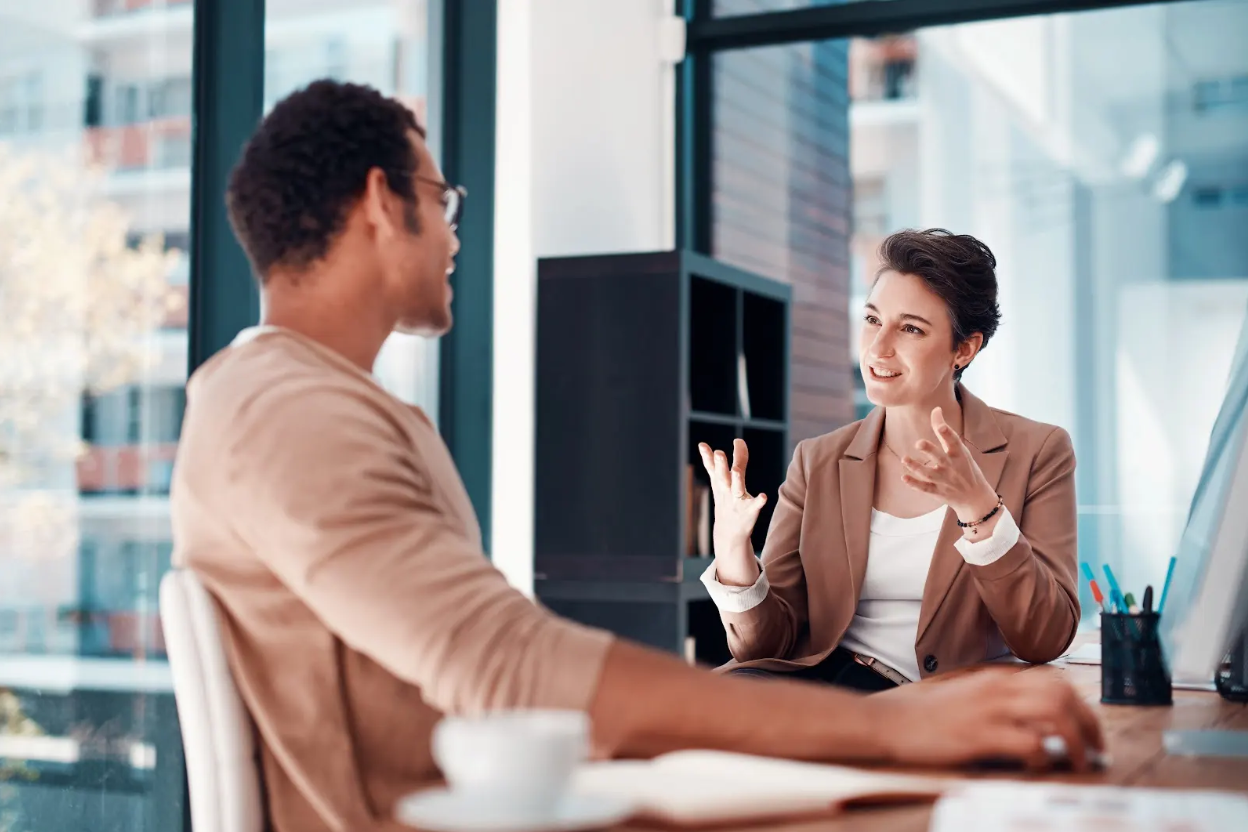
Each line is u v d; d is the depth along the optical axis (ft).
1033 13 14.49
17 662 8.16
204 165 9.84
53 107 8.60
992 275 7.23
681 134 15.76
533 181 13.29
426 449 3.72
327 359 3.74
